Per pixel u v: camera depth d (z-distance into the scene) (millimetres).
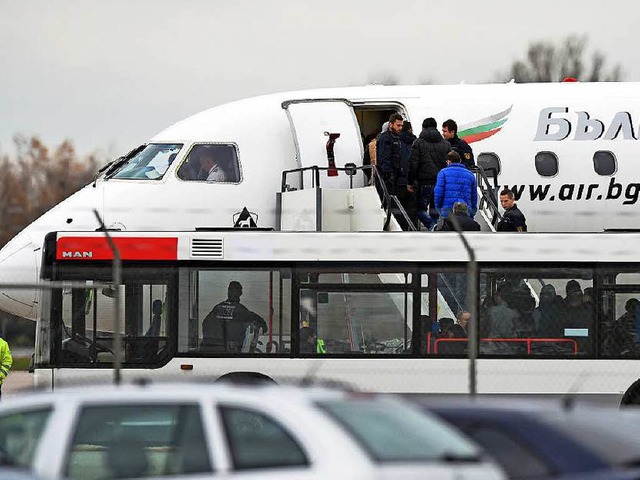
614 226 108875
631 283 80688
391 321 80438
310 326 80688
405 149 100562
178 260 81062
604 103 109875
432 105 108250
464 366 80062
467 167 99000
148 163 103125
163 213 100812
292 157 104188
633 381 80438
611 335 80562
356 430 37812
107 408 41188
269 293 80938
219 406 39750
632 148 108875
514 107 109250
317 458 37000
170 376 80812
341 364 80188
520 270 79875
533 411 44156
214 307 81000
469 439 42844
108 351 81625
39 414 41844
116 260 66125
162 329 81062
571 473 41594
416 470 36250
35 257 94438
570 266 80562
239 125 104500
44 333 81750
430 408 44406
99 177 102812
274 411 38594
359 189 99562
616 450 44656
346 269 80688
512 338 80312
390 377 80125
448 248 80375
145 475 42938
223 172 103188
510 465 42219
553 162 108375
